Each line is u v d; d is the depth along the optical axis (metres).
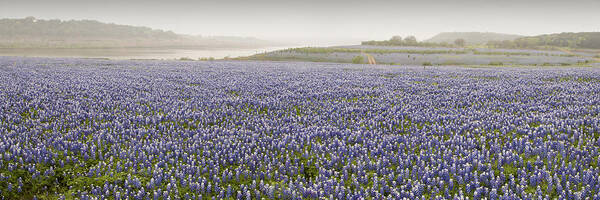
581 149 8.66
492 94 16.70
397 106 14.00
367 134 10.28
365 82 21.77
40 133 10.07
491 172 7.35
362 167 7.92
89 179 7.50
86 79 21.53
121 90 17.36
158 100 15.11
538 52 90.25
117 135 10.02
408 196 6.86
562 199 6.50
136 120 11.59
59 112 12.40
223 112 12.75
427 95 16.88
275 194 7.14
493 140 9.76
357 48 95.81
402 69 34.06
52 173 7.59
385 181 7.32
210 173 7.77
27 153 8.20
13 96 14.94
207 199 7.02
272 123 11.43
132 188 7.30
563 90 17.89
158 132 10.41
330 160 8.66
